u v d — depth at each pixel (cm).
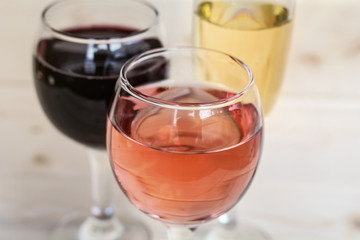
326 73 68
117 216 57
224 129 35
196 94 41
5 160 60
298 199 57
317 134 63
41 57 44
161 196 35
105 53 43
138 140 35
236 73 38
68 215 56
